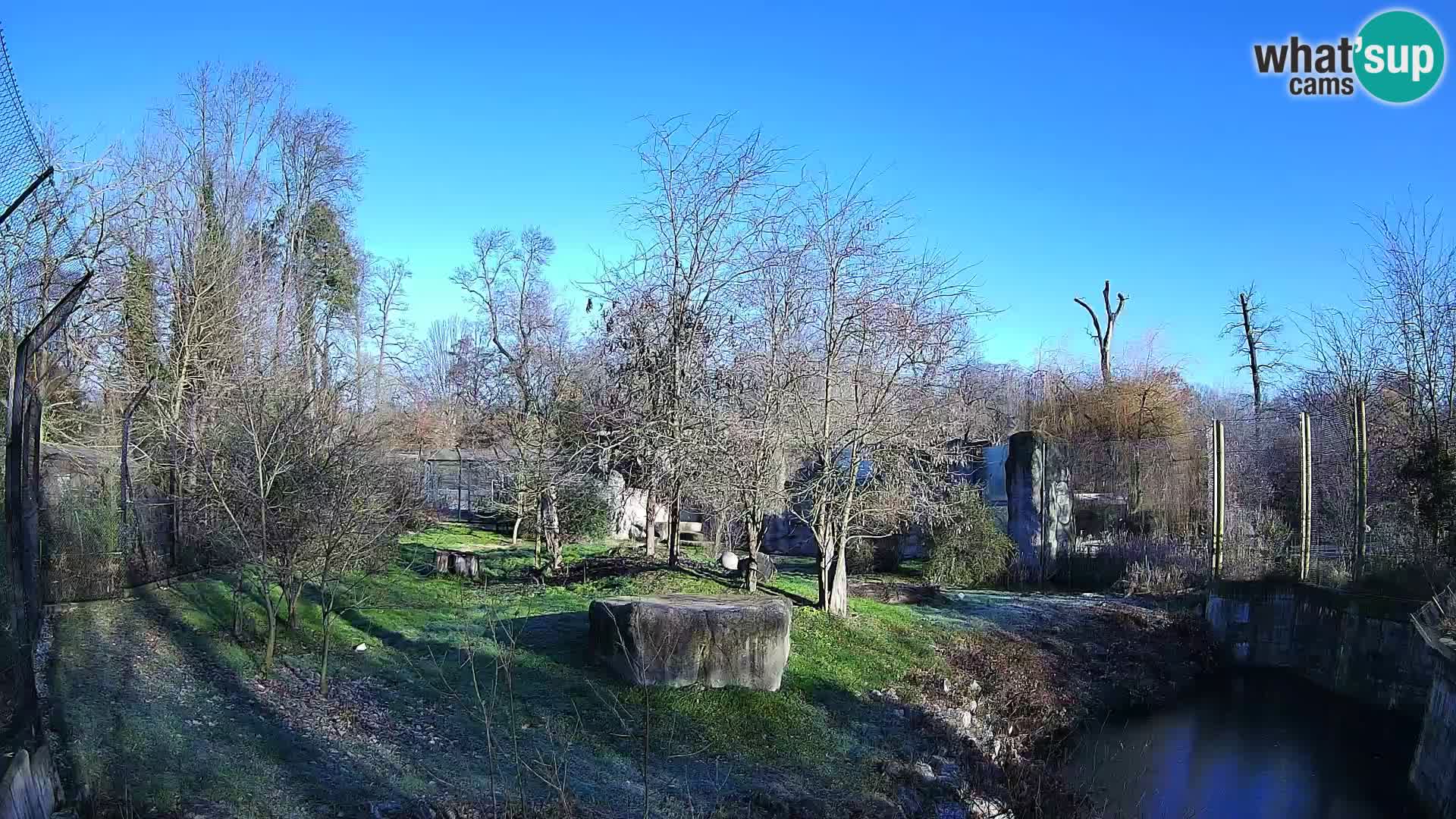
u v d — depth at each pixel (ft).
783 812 24.75
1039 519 62.75
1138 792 33.42
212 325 64.49
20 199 19.79
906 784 28.25
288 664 32.63
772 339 42.37
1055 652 45.60
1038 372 110.11
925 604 51.26
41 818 17.40
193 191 74.13
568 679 31.65
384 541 41.27
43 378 40.22
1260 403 103.60
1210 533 60.64
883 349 40.96
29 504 24.89
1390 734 40.81
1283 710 43.88
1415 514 48.11
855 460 42.09
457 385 97.55
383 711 28.58
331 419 41.65
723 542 61.00
